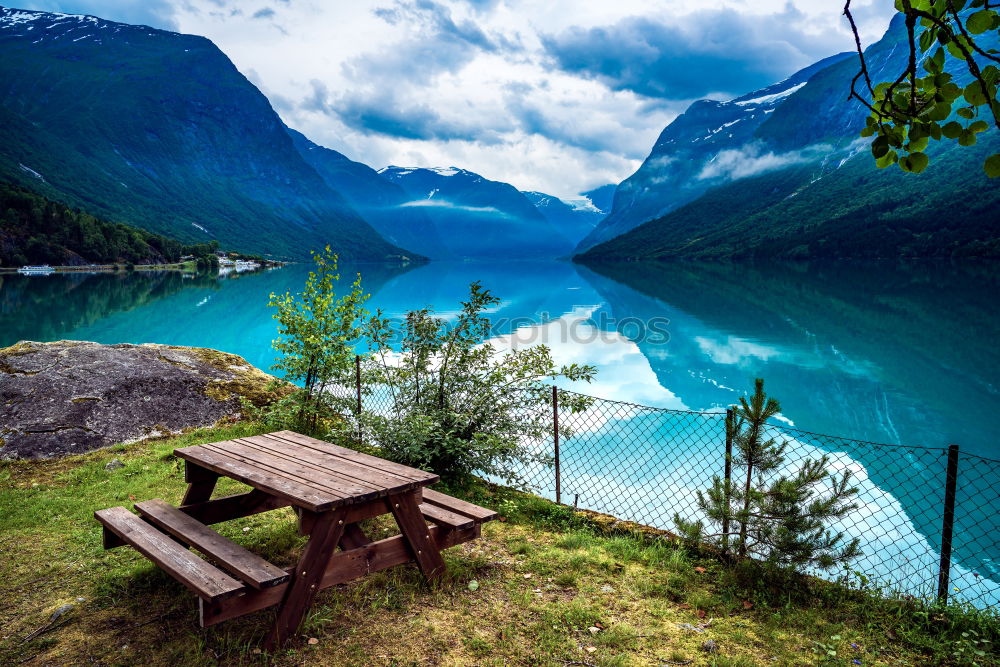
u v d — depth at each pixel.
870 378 15.12
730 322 26.42
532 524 5.02
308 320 7.27
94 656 3.06
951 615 3.42
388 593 3.68
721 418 9.79
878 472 7.96
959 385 14.45
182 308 35.06
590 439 8.57
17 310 33.38
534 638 3.24
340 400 7.02
